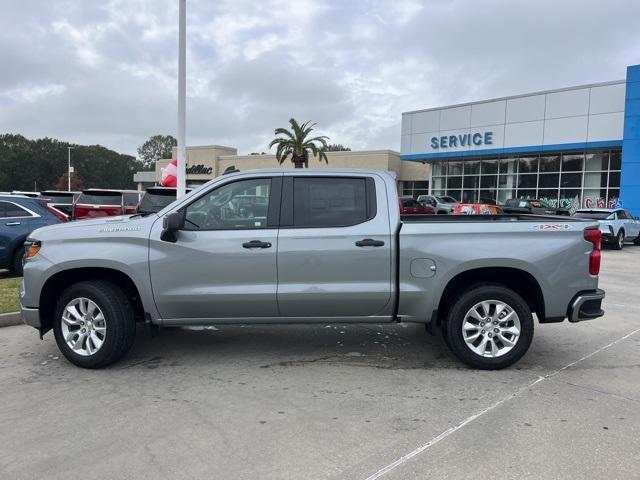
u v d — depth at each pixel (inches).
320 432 152.9
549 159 1304.1
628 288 418.6
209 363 216.4
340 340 250.5
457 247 201.3
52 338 254.8
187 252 200.7
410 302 203.9
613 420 161.5
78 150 4761.3
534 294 209.9
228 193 206.8
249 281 201.9
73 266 202.4
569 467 133.0
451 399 178.4
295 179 207.6
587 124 1183.6
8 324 279.7
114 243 203.2
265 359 221.8
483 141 1370.6
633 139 1074.1
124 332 205.6
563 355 229.1
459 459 137.2
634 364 217.3
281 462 135.6
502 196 1400.1
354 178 209.0
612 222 771.4
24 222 430.0
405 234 202.2
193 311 204.8
